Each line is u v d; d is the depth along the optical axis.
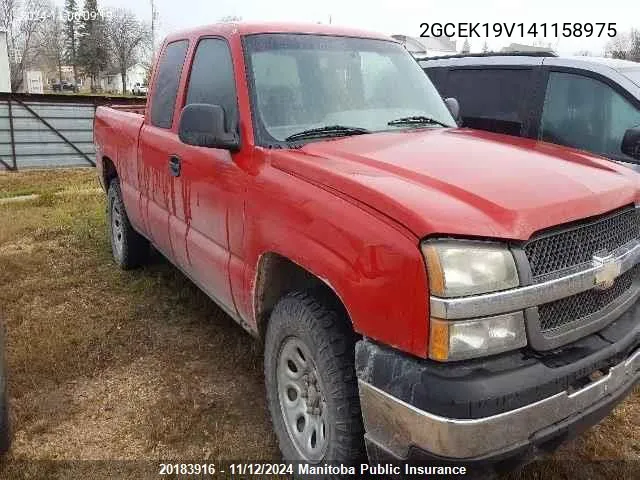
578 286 2.24
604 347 2.35
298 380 2.78
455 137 3.20
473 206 2.16
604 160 3.03
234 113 3.23
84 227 7.14
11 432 3.06
